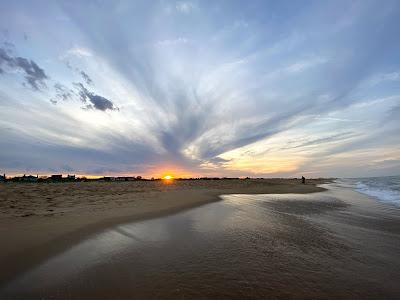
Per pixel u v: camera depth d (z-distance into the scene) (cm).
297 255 695
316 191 3291
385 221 1170
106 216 1128
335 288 507
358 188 4094
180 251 718
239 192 2927
